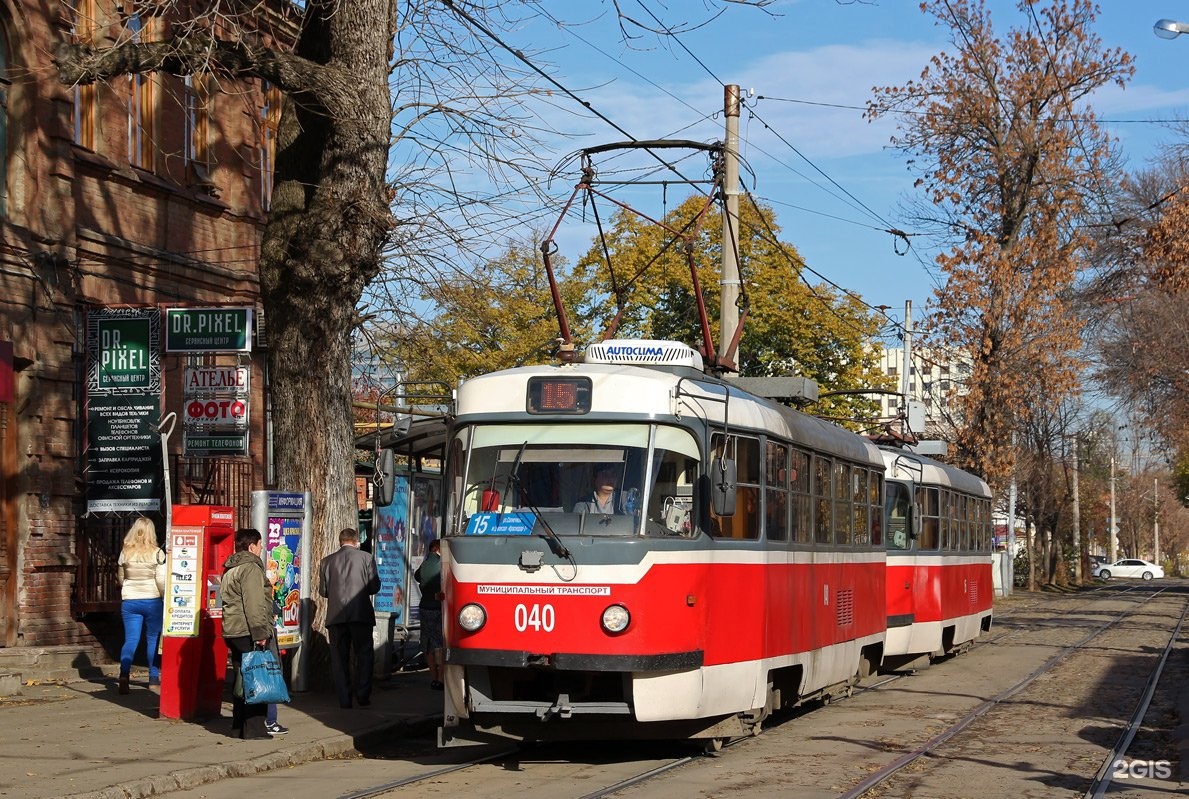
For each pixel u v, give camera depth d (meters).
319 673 15.81
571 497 11.38
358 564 14.75
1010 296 39.44
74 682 16.59
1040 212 39.78
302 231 15.65
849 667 16.62
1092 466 92.44
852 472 17.16
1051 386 39.81
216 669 13.75
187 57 14.77
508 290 20.53
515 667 11.13
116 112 19.91
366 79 15.35
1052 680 20.33
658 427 11.57
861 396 47.56
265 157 23.88
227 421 17.05
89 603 18.03
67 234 18.06
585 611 10.99
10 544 17.00
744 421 12.91
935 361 41.06
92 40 17.34
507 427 11.69
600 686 11.42
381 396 20.23
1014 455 43.34
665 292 45.41
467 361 28.23
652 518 11.32
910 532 20.98
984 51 39.84
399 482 19.31
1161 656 24.98
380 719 13.77
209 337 17.27
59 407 17.75
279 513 15.22
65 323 17.92
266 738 12.35
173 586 13.52
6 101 17.41
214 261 22.17
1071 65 39.25
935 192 40.69
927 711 16.03
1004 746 13.10
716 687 11.83
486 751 12.66
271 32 19.70
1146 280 38.75
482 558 11.27
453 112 16.53
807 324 46.28
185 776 10.38
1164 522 140.50
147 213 20.52
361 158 15.41
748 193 20.59
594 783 10.65
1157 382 39.88
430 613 16.33
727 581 12.20
